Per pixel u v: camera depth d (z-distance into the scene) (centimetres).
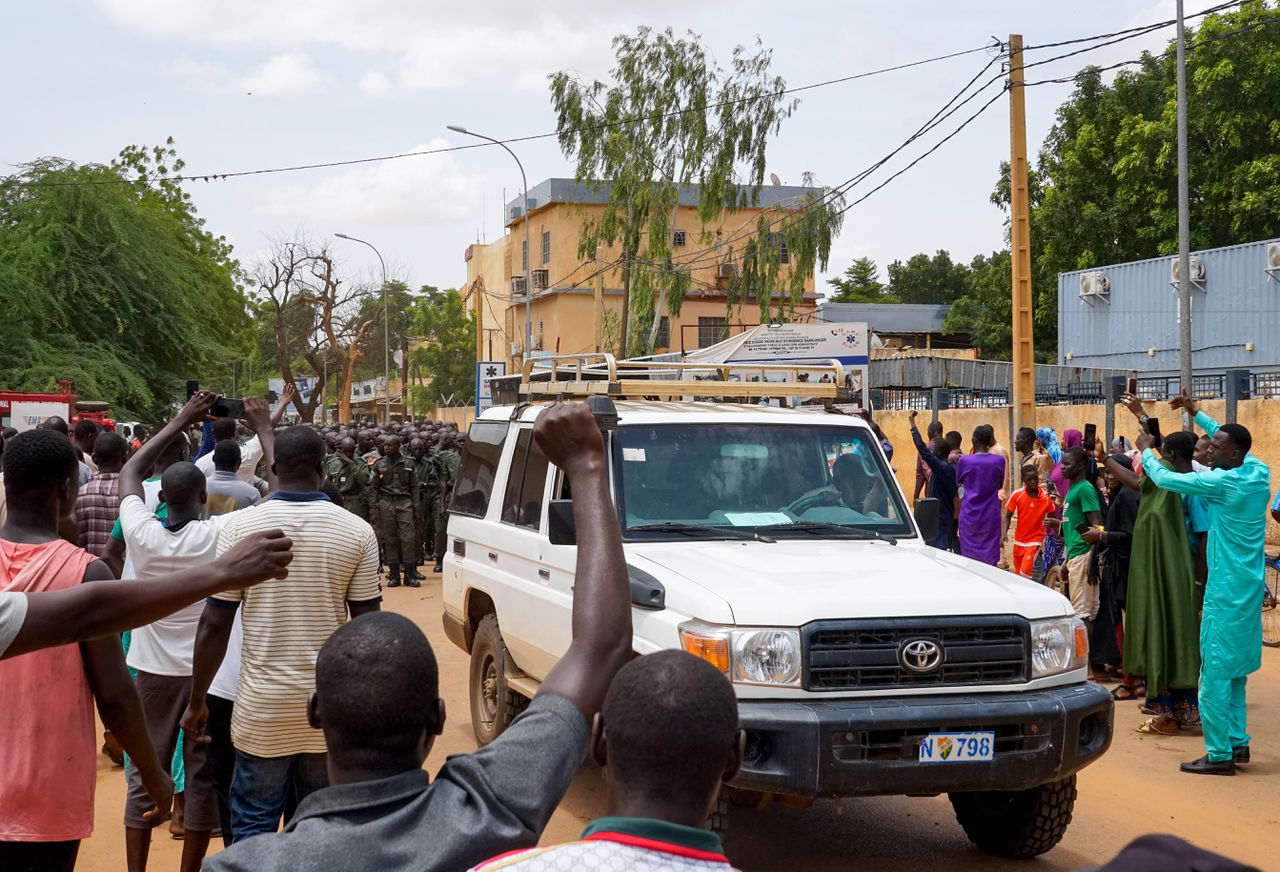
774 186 4859
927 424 2347
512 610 681
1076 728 505
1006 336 4384
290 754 445
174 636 532
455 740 791
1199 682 711
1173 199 3428
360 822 204
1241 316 2734
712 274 4788
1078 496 930
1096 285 3102
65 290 3192
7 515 371
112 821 621
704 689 194
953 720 484
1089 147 3628
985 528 1104
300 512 452
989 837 578
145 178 3816
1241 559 684
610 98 3653
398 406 7131
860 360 2464
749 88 3647
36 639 269
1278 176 3145
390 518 1488
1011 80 1706
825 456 658
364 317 6469
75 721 361
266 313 4919
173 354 3566
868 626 495
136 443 2080
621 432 630
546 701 219
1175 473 706
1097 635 938
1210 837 590
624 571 237
